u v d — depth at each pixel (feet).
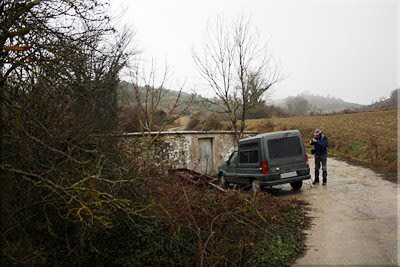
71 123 17.88
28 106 16.03
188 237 18.67
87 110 19.80
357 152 67.21
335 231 21.80
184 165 55.26
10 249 13.71
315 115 178.40
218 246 17.48
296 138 35.17
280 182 33.83
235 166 40.24
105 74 24.62
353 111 179.01
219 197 21.21
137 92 48.55
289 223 23.79
